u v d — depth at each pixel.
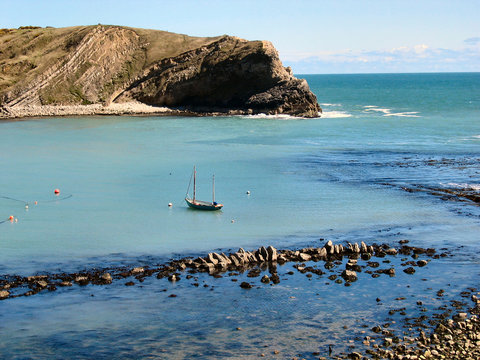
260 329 25.84
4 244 38.22
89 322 26.67
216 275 32.66
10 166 67.31
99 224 43.12
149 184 57.44
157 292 30.16
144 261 35.00
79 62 146.75
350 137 94.25
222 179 59.84
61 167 66.81
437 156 74.38
